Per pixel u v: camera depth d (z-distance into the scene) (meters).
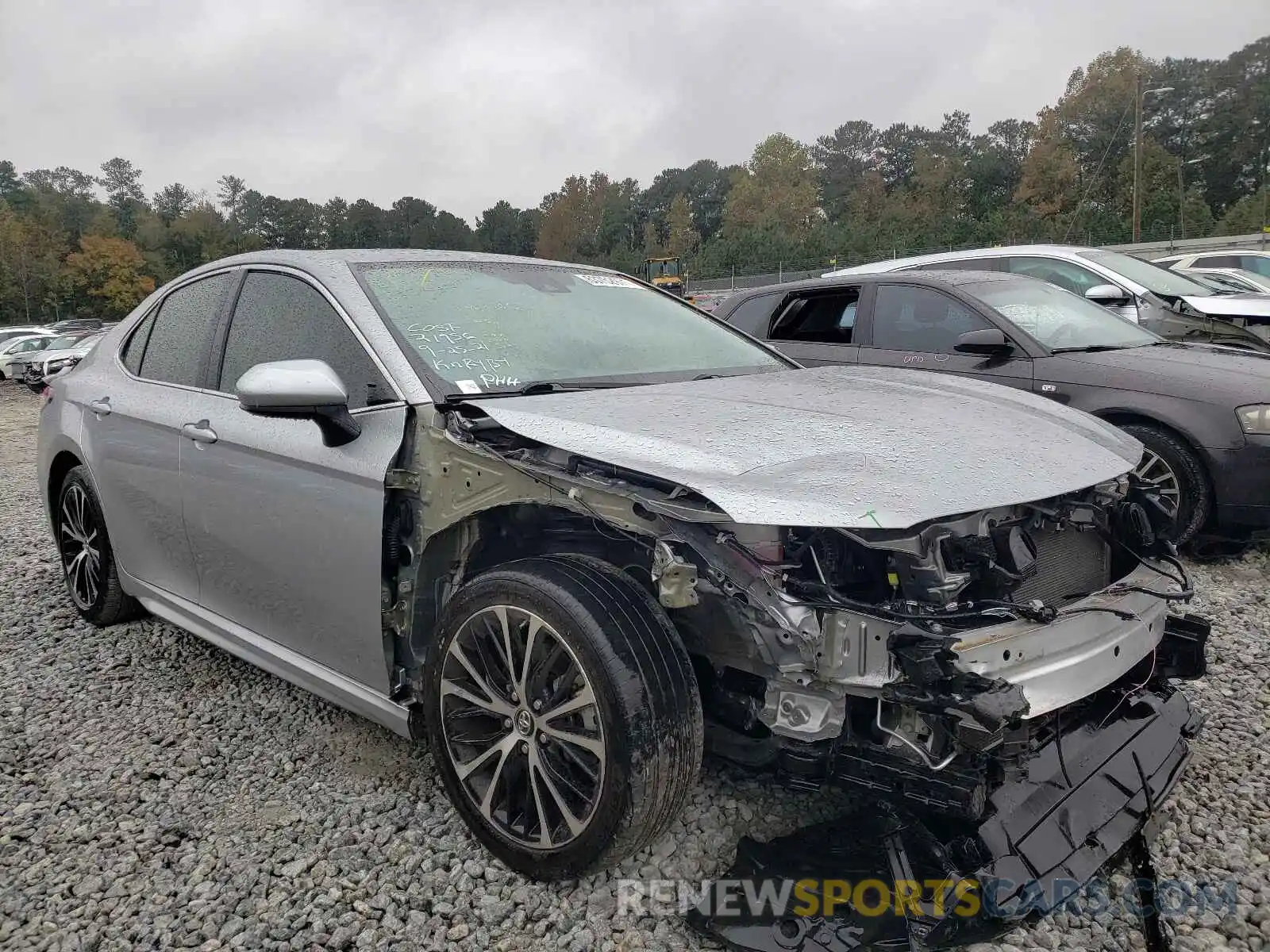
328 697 2.96
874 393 2.85
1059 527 2.33
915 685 1.92
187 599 3.58
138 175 137.75
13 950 2.19
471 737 2.48
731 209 92.31
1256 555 5.27
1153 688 2.74
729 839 2.51
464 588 2.44
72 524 4.33
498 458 2.36
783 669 2.03
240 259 3.50
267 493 2.91
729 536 2.05
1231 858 2.45
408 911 2.30
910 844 2.15
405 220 143.75
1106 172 72.31
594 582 2.26
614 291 3.70
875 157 127.94
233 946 2.19
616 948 2.13
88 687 3.70
